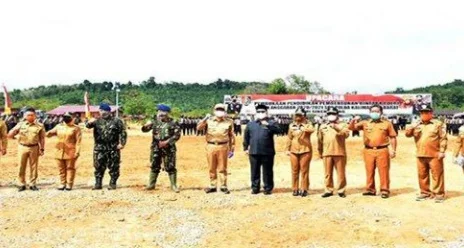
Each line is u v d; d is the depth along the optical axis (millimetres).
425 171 12359
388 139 12664
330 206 11750
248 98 75125
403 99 73625
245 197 13078
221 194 13516
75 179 16469
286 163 21359
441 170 12180
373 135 12633
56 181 15922
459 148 13375
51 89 171000
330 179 12945
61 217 11164
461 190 13906
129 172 18359
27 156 14055
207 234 10023
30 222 10789
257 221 10766
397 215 10891
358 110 74250
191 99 164125
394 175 17422
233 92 171875
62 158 14000
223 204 12312
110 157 14180
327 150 12836
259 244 9453
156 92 176375
